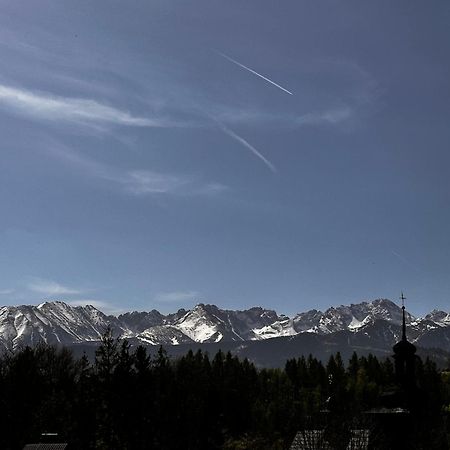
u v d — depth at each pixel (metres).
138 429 97.88
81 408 100.38
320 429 65.44
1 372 133.62
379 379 195.00
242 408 149.25
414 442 61.72
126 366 100.00
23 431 116.88
